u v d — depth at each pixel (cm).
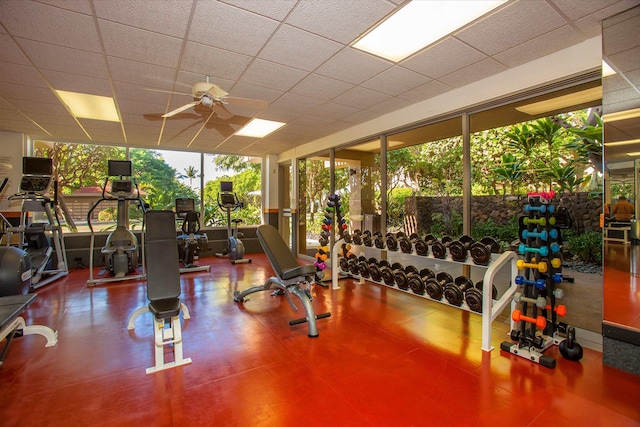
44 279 512
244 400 204
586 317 281
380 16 229
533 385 218
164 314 245
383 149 482
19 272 343
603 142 245
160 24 236
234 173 813
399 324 330
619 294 238
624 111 236
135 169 698
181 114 460
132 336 303
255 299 419
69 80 337
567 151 295
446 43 266
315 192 689
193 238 609
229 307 387
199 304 398
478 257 296
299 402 201
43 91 367
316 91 375
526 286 271
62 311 369
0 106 419
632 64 231
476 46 271
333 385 220
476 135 362
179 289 287
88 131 557
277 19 231
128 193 529
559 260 260
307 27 242
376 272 412
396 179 468
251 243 815
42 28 239
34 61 293
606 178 244
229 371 239
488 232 353
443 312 365
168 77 332
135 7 215
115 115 466
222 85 356
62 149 639
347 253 494
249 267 631
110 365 248
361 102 413
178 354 249
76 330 315
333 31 248
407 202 452
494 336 301
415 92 378
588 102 280
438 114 387
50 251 509
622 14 226
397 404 199
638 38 226
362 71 320
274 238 406
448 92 375
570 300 292
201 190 762
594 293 277
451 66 309
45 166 505
